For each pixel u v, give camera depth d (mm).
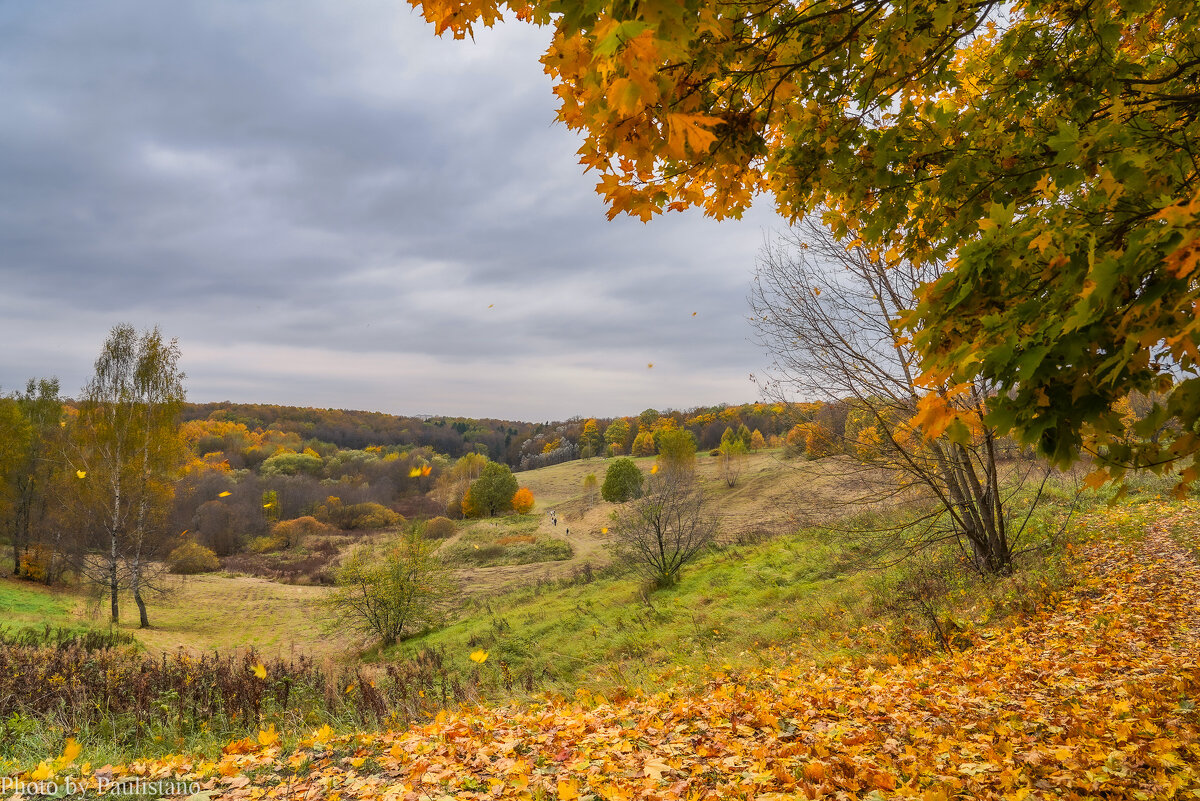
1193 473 1524
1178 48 2781
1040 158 2734
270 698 6773
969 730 3691
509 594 25641
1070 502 12336
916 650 6621
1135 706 3762
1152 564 7734
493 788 3086
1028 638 6184
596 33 1144
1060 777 2840
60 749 4723
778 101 2359
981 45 3238
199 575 38312
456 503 65625
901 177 2955
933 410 1746
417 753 3830
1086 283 1462
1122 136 2008
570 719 4422
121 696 6277
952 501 9922
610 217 2221
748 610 13117
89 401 24016
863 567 11516
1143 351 1387
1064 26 2797
